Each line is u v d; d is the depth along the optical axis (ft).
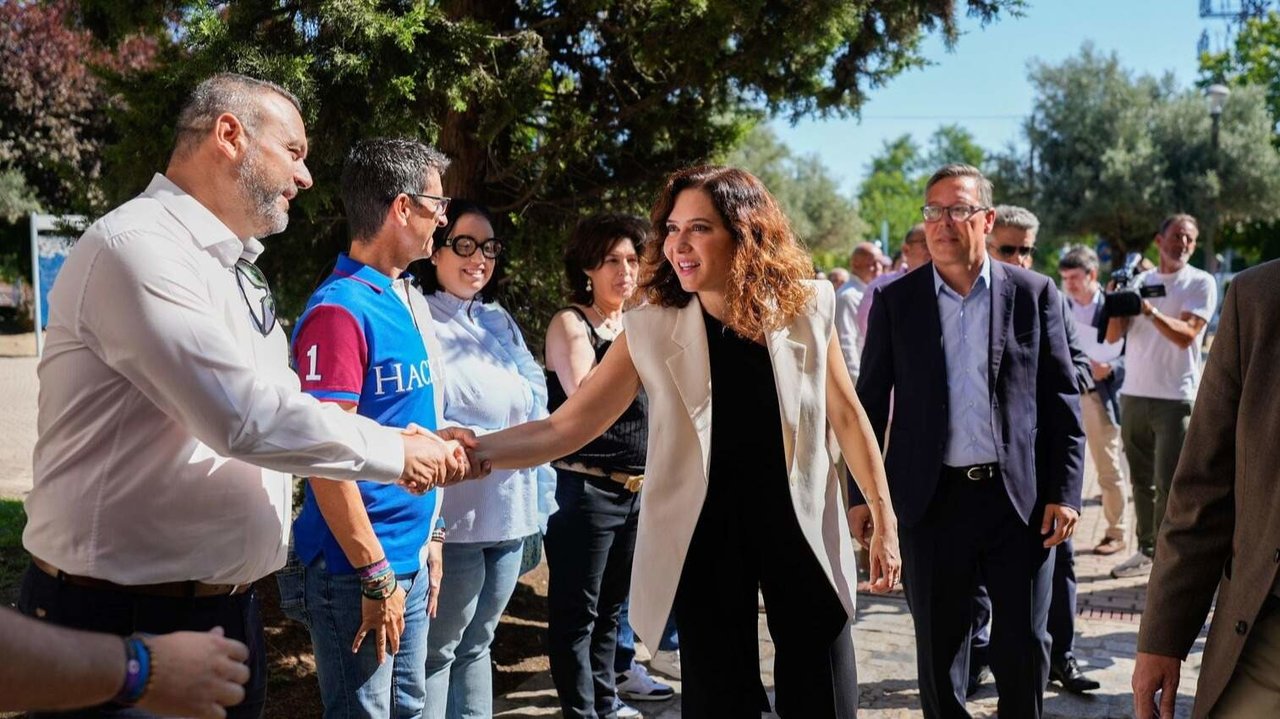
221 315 6.75
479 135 14.16
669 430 8.11
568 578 11.93
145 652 4.54
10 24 60.13
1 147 60.54
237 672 4.85
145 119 12.82
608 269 12.01
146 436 6.52
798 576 8.13
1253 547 6.69
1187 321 18.99
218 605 7.00
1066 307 13.34
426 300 10.48
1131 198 90.84
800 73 16.51
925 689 11.09
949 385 11.16
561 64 16.66
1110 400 21.68
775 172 90.84
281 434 6.60
